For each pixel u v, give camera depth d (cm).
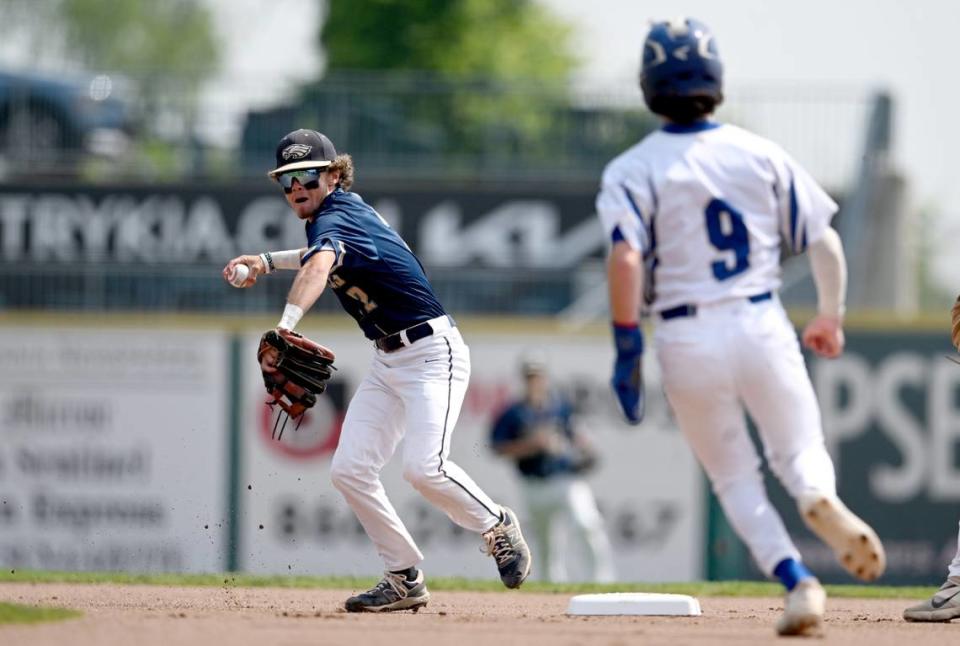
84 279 6838
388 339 2422
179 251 6931
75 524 5703
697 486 5581
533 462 5272
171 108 7206
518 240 6956
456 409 2452
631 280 1962
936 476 5688
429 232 6969
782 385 1992
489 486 5566
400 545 2505
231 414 5681
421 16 12481
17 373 5741
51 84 7119
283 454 5666
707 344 1973
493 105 7225
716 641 2030
